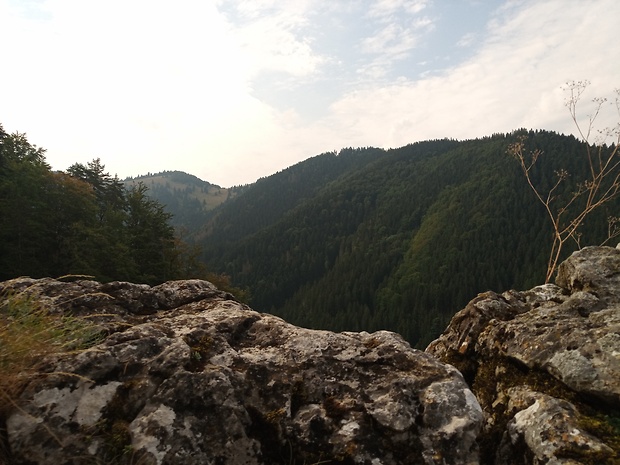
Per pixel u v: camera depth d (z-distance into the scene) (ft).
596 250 17.84
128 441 8.50
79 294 13.91
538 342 13.76
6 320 10.15
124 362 10.15
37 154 121.49
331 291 421.18
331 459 9.06
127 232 124.88
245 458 8.89
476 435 9.36
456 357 16.93
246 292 162.61
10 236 94.58
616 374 11.32
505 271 391.24
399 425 9.42
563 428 9.92
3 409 8.61
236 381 10.10
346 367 11.28
